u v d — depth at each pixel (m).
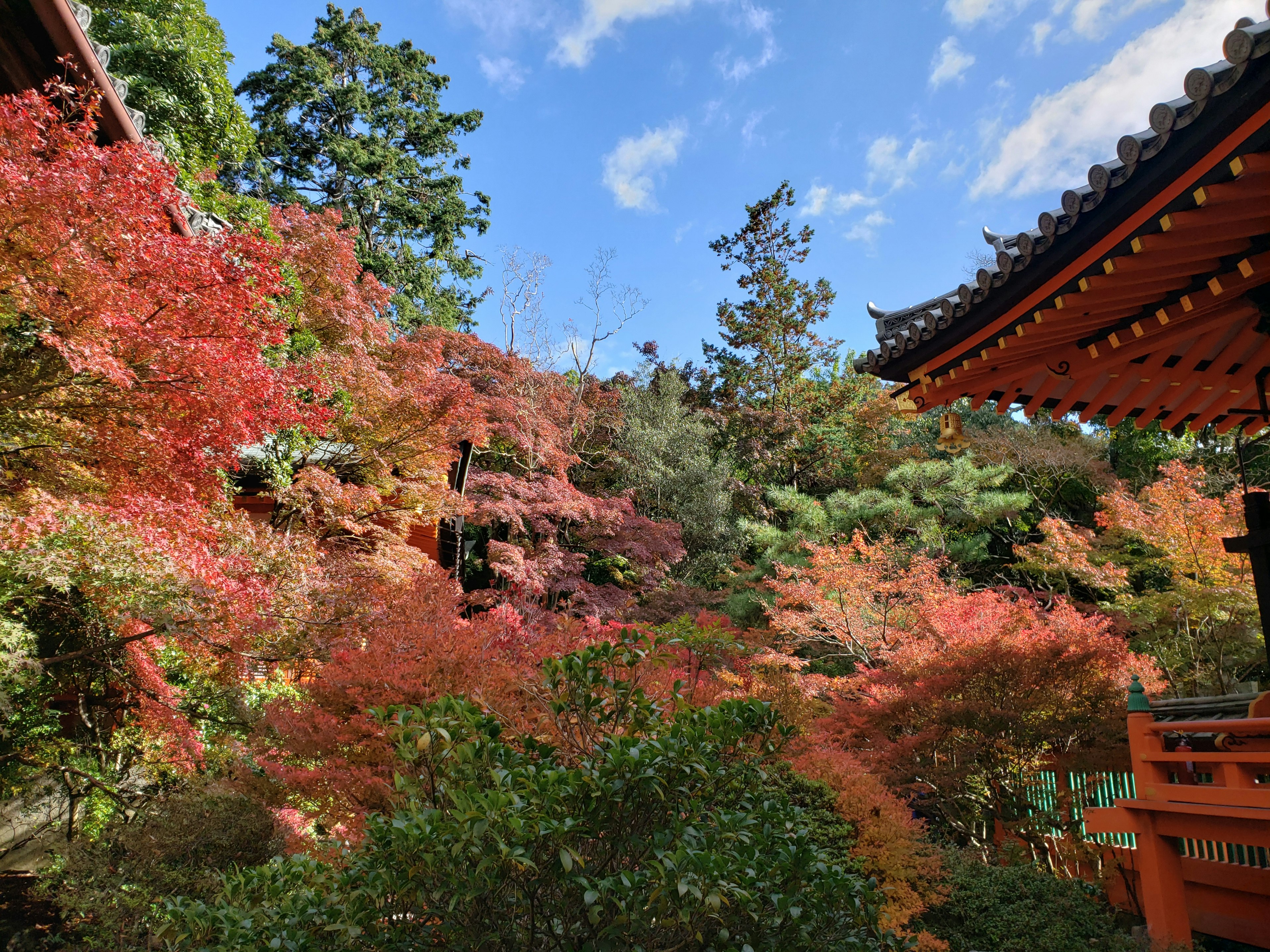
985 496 16.70
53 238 4.01
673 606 15.48
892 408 23.22
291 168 23.28
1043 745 7.46
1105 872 6.19
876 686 9.13
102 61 5.18
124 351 4.51
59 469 4.76
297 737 4.32
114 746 5.52
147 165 4.41
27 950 3.91
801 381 27.02
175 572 4.34
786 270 27.20
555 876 2.25
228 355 4.67
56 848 4.31
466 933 2.21
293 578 5.37
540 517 15.75
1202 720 4.62
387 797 3.97
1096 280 3.07
